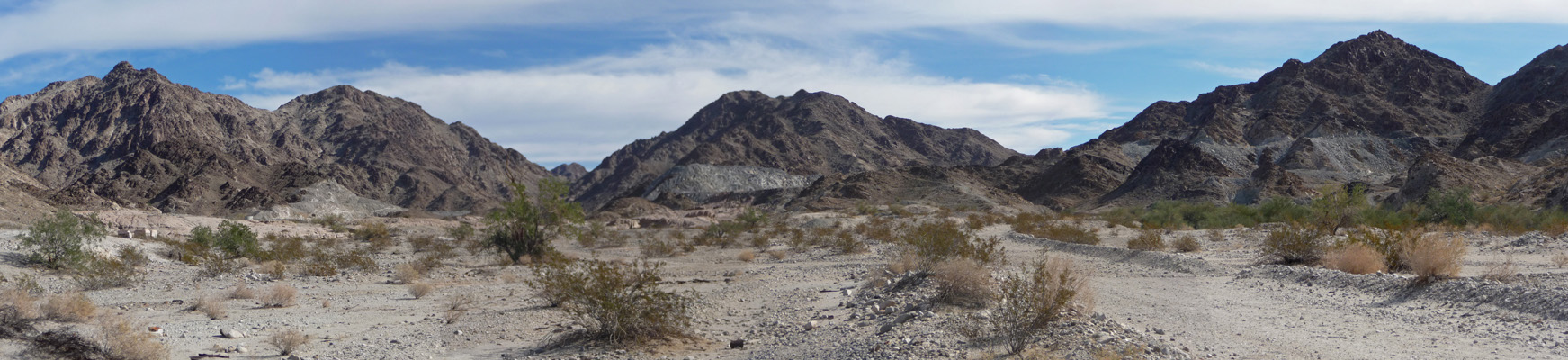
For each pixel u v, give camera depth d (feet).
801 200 544.21
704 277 83.56
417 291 68.95
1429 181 323.57
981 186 590.14
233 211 592.60
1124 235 151.33
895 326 40.06
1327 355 32.89
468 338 46.16
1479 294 44.27
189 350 42.24
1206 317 43.68
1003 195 572.92
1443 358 31.96
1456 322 39.68
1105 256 94.63
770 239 166.91
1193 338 37.04
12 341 36.40
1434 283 49.08
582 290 42.78
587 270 48.16
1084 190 603.67
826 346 39.19
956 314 42.16
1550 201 196.65
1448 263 51.21
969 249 73.56
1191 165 571.28
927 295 49.16
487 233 114.42
